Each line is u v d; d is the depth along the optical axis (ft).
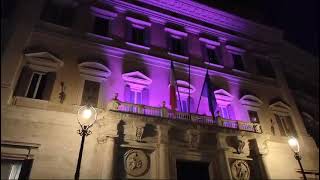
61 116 43.01
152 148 45.39
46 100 43.62
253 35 79.92
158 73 57.26
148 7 66.74
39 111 41.96
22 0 51.29
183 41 67.41
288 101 70.54
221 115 59.00
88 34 54.60
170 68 59.21
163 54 61.00
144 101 52.21
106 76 50.83
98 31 57.41
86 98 47.14
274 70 76.48
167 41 64.64
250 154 54.34
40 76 46.29
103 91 48.98
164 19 67.31
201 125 49.19
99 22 58.95
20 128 39.70
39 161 38.47
